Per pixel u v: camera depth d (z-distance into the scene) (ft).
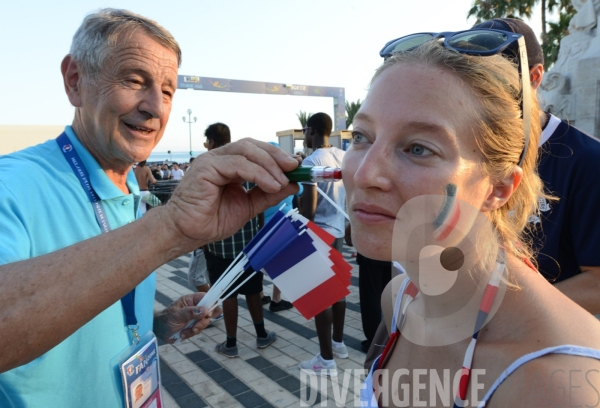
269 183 2.71
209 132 13.07
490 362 2.27
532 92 2.98
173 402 9.30
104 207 4.15
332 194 10.80
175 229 2.69
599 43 23.27
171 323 4.83
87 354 3.71
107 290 2.47
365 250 2.44
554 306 2.26
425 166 2.28
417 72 2.36
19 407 3.33
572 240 4.70
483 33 2.56
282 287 3.10
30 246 3.38
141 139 4.31
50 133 23.12
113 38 3.98
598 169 4.44
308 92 75.92
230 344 11.29
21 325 2.26
